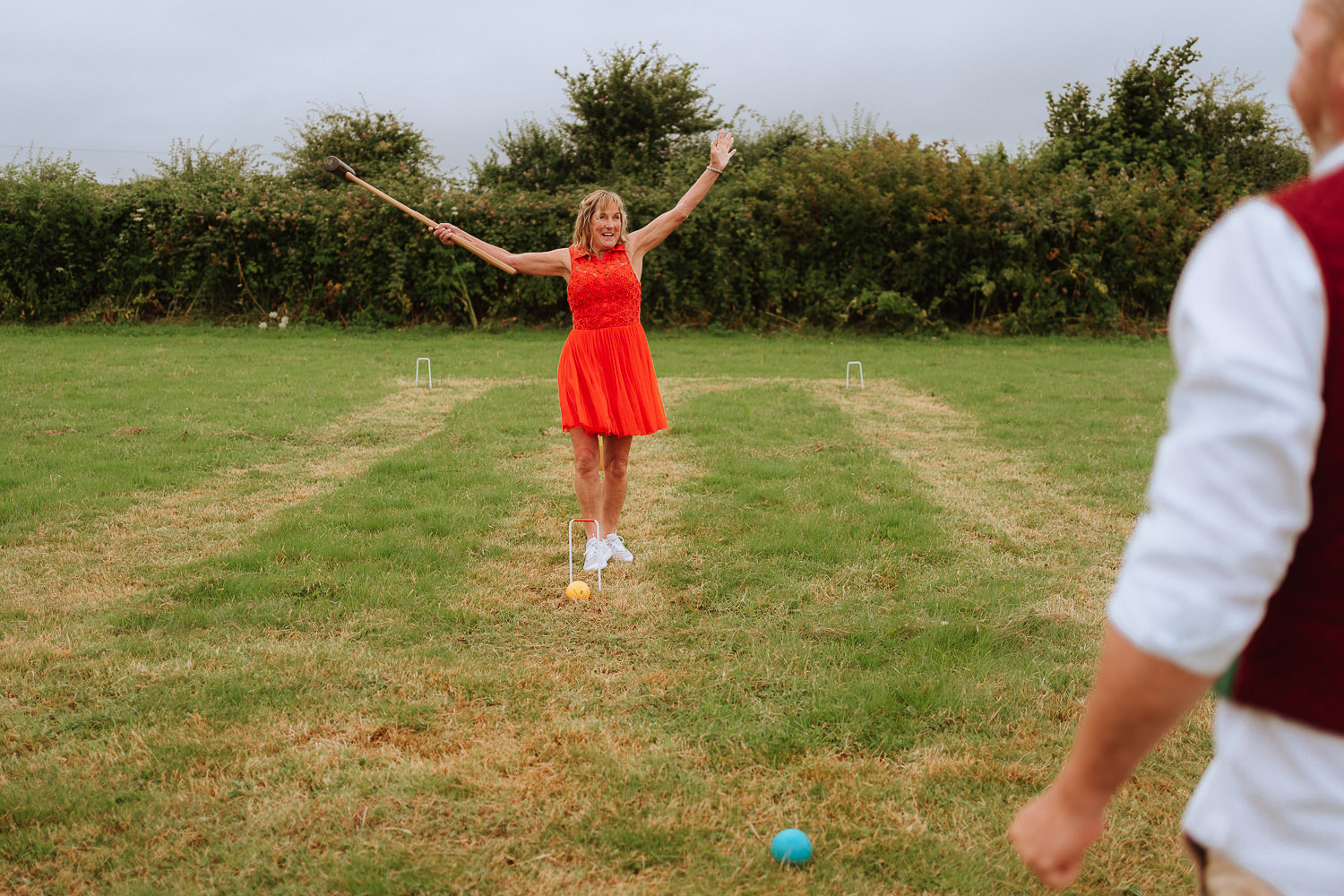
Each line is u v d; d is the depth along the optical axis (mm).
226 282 20062
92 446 7695
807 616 4359
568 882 2520
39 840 2654
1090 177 21312
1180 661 797
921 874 2568
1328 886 851
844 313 19500
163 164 21000
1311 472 804
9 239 19188
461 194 19688
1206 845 960
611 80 23344
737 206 19688
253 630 4180
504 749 3174
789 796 2939
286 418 9102
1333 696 825
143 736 3238
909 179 19453
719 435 8445
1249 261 796
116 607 4414
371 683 3666
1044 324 19672
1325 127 895
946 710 3445
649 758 3123
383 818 2787
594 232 4660
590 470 4945
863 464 7383
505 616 4355
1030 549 5391
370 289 19797
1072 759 952
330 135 24203
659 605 4496
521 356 15172
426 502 6258
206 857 2607
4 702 3477
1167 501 811
